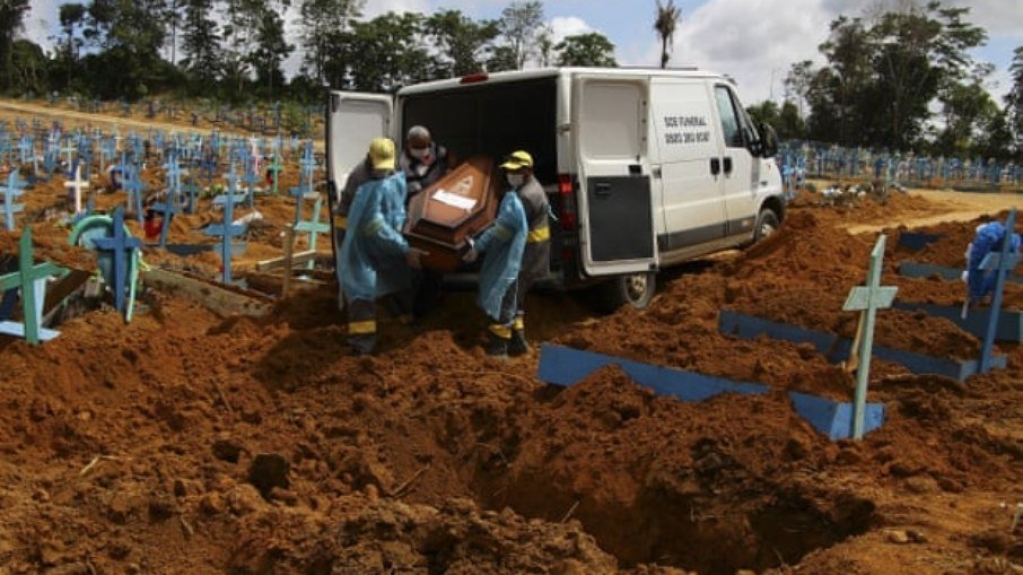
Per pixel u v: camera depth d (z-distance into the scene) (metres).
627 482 5.21
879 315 7.07
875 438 5.22
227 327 7.96
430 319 8.40
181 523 4.82
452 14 85.56
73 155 28.48
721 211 11.02
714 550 4.72
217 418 6.30
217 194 19.86
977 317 7.50
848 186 25.78
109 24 87.75
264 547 4.58
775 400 5.37
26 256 6.67
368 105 9.32
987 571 3.60
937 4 64.00
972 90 63.34
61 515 4.78
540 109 9.14
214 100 72.69
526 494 5.55
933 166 37.75
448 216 7.34
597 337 6.70
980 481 4.79
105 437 5.96
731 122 11.41
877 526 4.29
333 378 6.80
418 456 5.97
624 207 8.84
